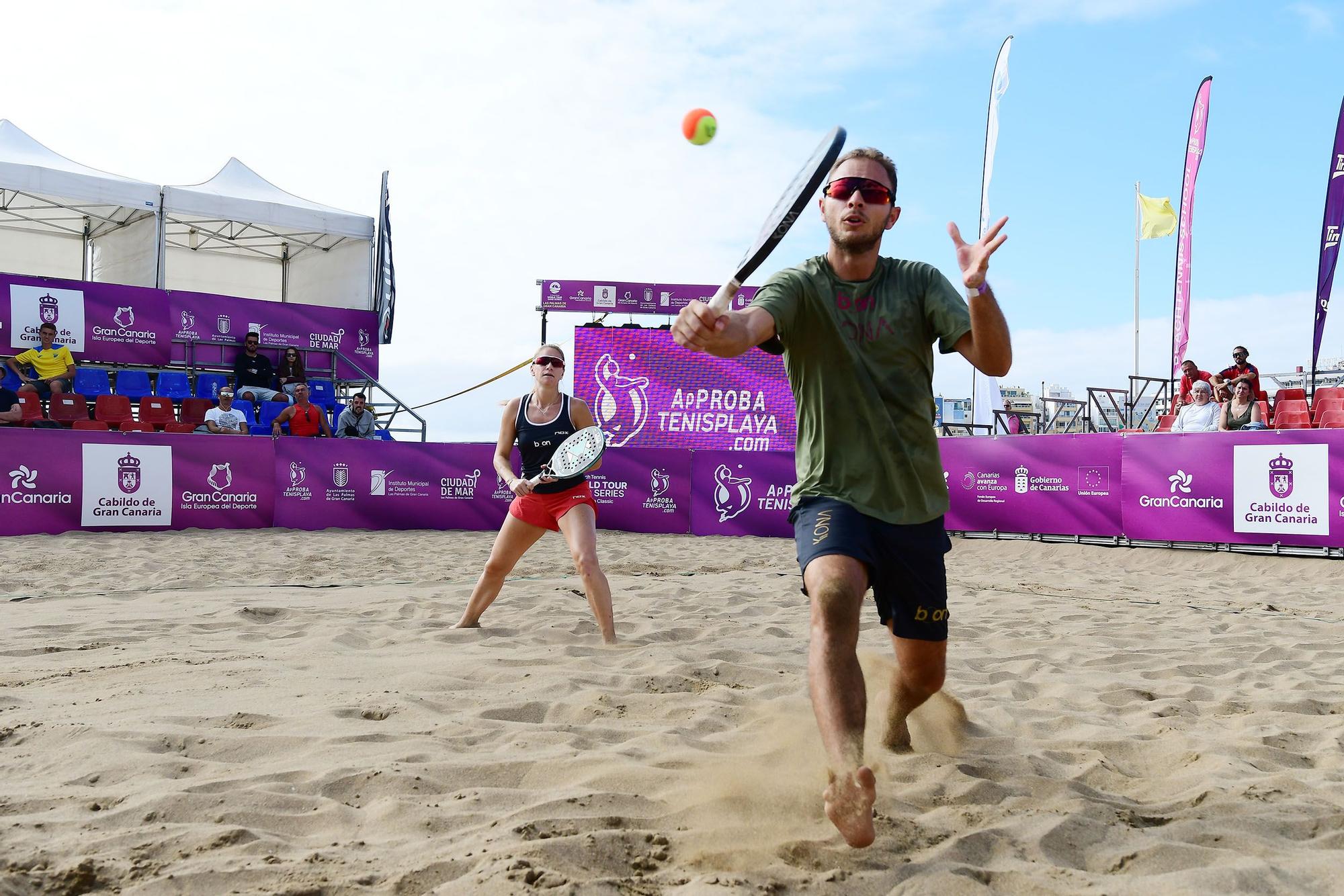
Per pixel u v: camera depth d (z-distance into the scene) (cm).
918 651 287
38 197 1939
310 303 2238
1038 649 556
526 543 579
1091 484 1212
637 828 249
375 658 486
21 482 1264
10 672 430
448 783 287
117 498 1320
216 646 511
